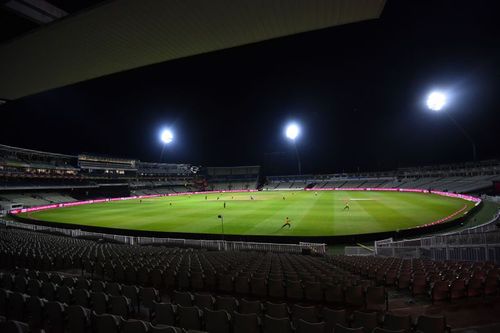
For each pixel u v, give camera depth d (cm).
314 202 5322
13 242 1953
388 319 615
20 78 1102
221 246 2317
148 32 830
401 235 2550
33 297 711
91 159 8638
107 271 1245
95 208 5397
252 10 746
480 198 4416
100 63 1005
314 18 791
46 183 7138
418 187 7338
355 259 1579
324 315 672
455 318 786
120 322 587
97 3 702
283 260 1521
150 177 10844
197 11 746
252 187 11962
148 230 3111
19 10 708
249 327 618
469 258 1605
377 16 792
